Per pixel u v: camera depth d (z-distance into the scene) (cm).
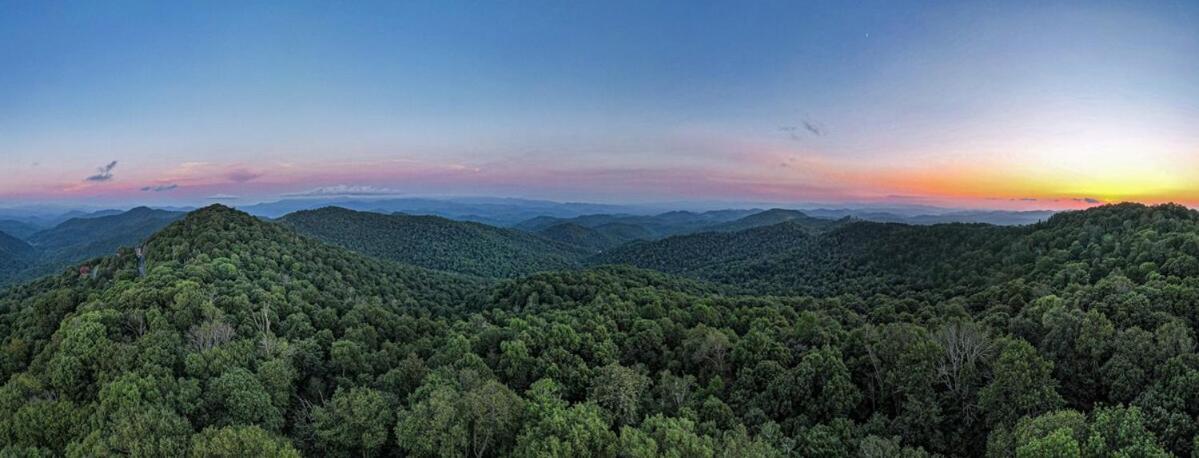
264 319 6800
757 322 8088
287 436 4741
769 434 4875
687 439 4250
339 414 4659
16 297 9981
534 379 6278
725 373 6512
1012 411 4603
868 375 5962
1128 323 5669
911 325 6544
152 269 8575
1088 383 5038
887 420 5325
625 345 7388
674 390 5662
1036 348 5828
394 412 4912
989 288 9488
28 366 6169
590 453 4253
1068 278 8494
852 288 14038
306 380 5881
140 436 3950
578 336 7119
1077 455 3606
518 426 4700
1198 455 3550
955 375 5406
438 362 6334
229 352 5356
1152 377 4619
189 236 10481
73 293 7625
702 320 8525
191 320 6297
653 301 9569
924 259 14038
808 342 6944
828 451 4697
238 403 4569
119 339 5600
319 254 11900
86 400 4841
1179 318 5478
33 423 4256
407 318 8456
